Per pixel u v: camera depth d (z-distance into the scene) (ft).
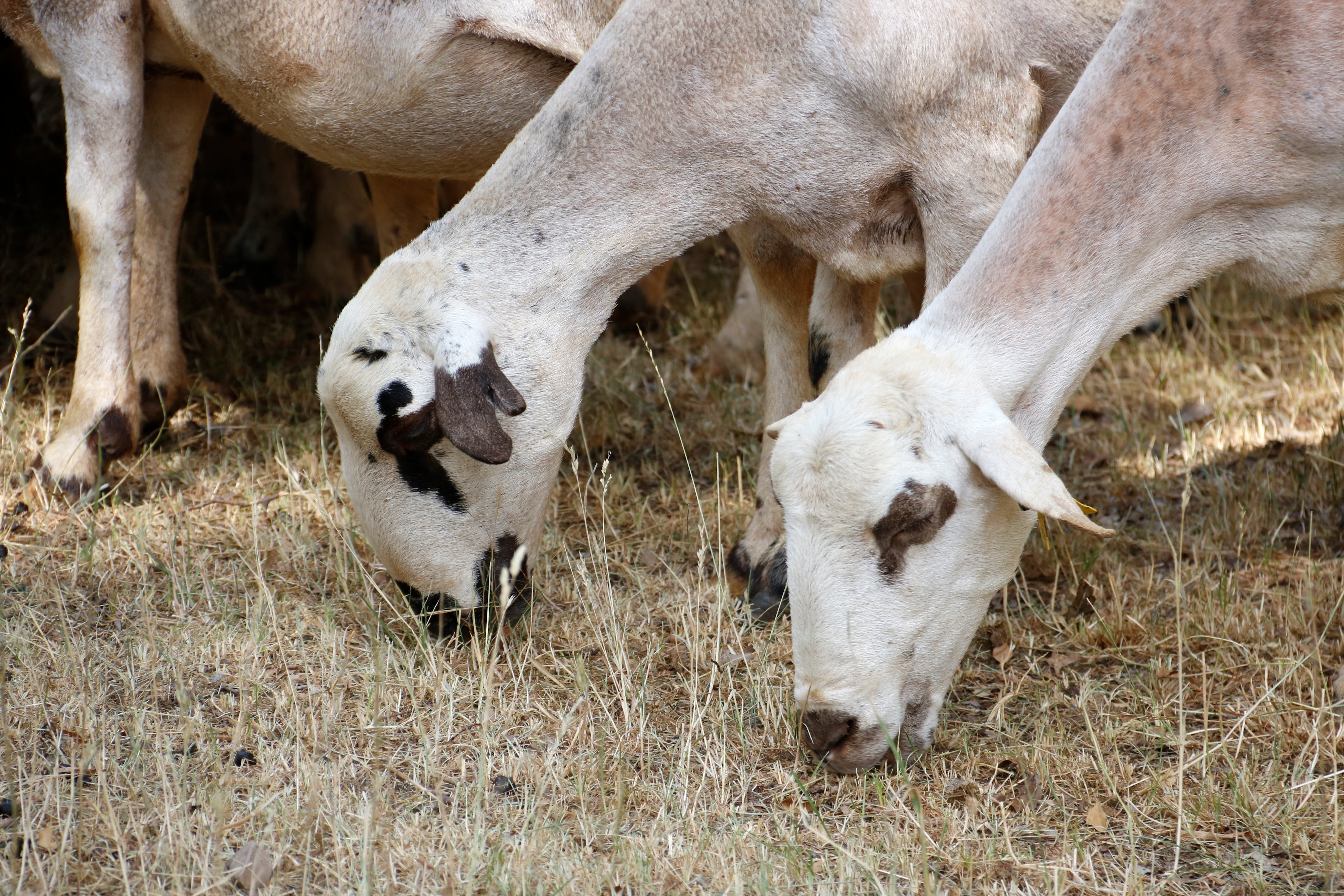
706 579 15.44
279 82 15.47
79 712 12.14
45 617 14.02
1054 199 11.40
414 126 15.62
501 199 13.07
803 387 15.90
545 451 13.20
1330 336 22.44
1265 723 12.26
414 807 11.16
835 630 10.78
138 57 16.81
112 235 17.06
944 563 10.82
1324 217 11.99
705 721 12.60
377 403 12.29
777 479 10.89
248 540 16.05
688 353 23.04
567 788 11.42
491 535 13.21
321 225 24.27
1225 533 16.25
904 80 12.58
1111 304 11.78
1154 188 11.56
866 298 15.55
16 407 18.80
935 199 13.12
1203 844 10.69
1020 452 10.35
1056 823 11.03
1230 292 25.35
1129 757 12.04
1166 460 18.83
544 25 14.97
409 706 12.70
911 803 11.18
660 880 10.09
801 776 11.67
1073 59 13.29
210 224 27.37
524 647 13.58
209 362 21.88
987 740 12.29
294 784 11.22
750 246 15.25
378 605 14.52
